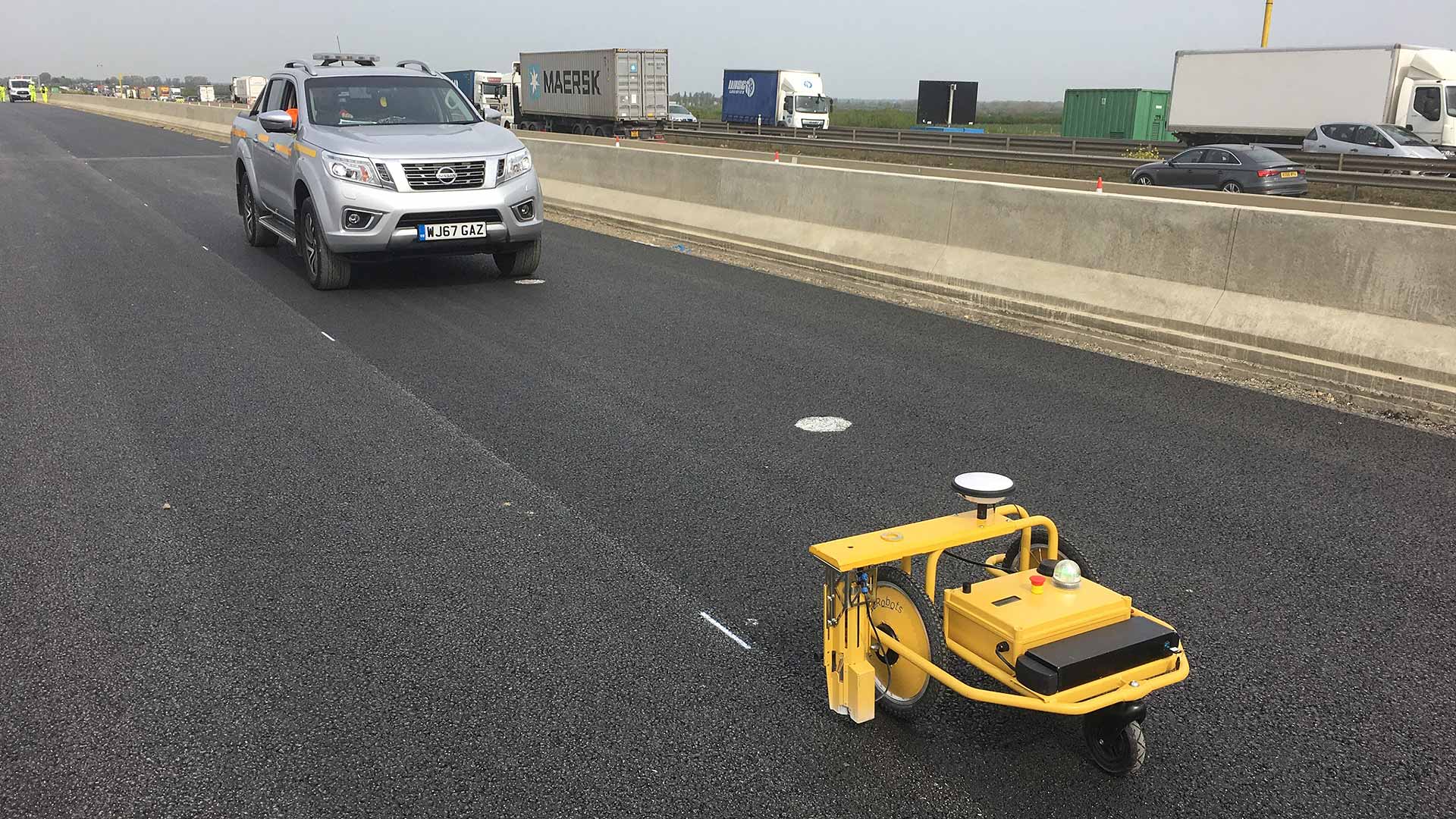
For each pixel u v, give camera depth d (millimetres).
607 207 16203
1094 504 5090
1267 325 7816
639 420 6387
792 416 6484
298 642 3775
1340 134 27141
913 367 7699
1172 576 4332
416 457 5719
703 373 7473
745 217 13508
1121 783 3041
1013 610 3023
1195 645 3801
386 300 9945
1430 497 5203
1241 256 8133
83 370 7340
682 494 5219
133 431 6074
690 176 14578
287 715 3338
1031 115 109812
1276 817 2904
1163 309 8555
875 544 3215
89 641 3773
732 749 3191
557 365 7672
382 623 3920
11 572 4297
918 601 3184
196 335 8406
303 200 10500
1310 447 5938
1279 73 30594
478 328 8836
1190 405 6773
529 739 3232
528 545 4605
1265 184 22000
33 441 5875
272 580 4250
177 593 4137
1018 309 9586
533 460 5688
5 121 46688
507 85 57375
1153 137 44719
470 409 6582
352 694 3459
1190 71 32938
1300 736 3275
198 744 3189
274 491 5199
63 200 17344
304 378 7227
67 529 4727
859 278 11375
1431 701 3461
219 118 37562
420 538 4668
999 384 7270
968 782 3043
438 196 9992
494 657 3695
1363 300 7371
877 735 3273
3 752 3143
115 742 3193
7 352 7797
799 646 3803
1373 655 3738
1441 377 6777
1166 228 8672
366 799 2943
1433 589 4230
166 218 15570
